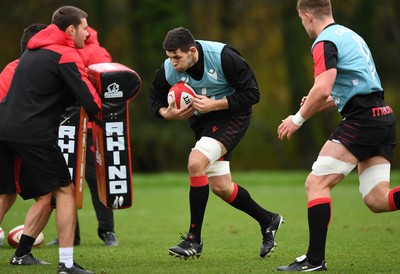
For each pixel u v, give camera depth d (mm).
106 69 23250
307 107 21000
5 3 119125
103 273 21734
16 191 23109
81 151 23281
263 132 128500
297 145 124250
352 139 21375
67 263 21406
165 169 120000
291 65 119188
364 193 22875
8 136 21219
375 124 21375
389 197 22375
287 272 21219
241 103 23953
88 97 21344
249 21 126750
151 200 55594
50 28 21859
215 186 24906
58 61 21422
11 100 21547
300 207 48625
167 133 115000
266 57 128875
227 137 24125
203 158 23734
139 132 114875
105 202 23641
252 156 128750
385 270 21984
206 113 24766
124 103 23375
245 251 27938
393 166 123000
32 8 119625
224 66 23859
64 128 26203
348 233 34188
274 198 55719
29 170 21375
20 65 21766
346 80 21500
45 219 24016
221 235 34125
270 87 129500
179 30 23500
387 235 33312
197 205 23750
